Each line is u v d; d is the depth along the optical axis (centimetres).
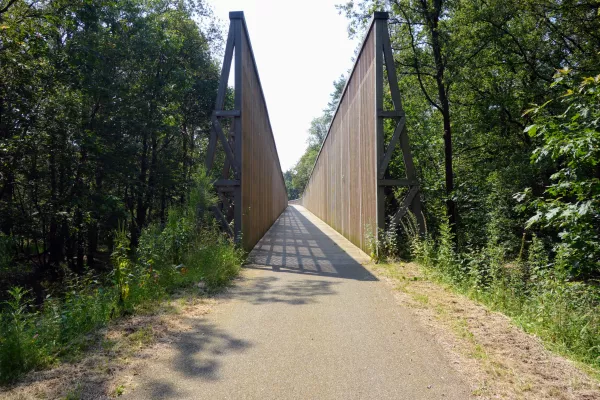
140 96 1639
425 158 1529
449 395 304
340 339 435
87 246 1694
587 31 1175
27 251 1501
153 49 1673
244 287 714
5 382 322
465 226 1273
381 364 366
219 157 2319
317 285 732
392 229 1030
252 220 1273
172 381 330
